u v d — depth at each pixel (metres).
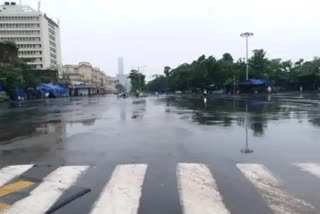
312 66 70.56
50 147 10.97
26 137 13.55
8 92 65.88
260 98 45.00
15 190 6.31
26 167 8.18
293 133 12.88
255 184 6.48
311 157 8.73
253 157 8.83
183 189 6.24
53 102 56.28
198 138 12.12
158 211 5.21
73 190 6.23
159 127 15.68
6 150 10.65
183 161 8.52
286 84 78.12
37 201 5.70
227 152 9.53
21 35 133.12
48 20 140.12
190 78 87.62
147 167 7.96
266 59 78.75
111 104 41.75
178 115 21.97
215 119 18.53
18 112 30.50
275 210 5.21
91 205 5.51
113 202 5.62
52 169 7.93
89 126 16.70
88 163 8.49
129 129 15.17
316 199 5.65
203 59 95.38
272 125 15.41
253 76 73.44
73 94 126.25
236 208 5.30
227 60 87.06
